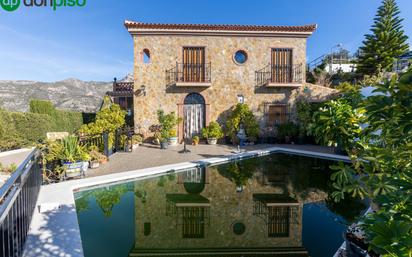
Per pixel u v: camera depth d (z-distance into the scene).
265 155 9.92
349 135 1.96
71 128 15.58
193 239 3.44
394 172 1.75
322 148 11.01
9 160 8.98
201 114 12.77
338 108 2.02
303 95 12.94
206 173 7.18
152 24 11.57
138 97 12.27
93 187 5.63
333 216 4.21
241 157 9.16
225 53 12.44
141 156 8.99
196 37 12.23
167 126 11.34
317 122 2.14
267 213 4.37
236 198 5.12
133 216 4.24
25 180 3.31
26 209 3.39
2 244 2.40
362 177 1.93
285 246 3.24
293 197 5.17
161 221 4.04
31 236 3.28
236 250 3.14
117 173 6.43
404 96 1.32
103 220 4.06
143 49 12.11
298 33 12.38
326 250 3.13
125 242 3.32
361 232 2.63
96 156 7.29
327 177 6.74
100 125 9.35
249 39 12.47
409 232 1.25
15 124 11.51
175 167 7.21
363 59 19.58
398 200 1.56
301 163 8.46
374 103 1.44
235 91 12.63
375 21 20.06
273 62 12.72
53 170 5.98
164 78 12.28
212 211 4.46
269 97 12.84
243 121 12.16
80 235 3.41
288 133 12.30
